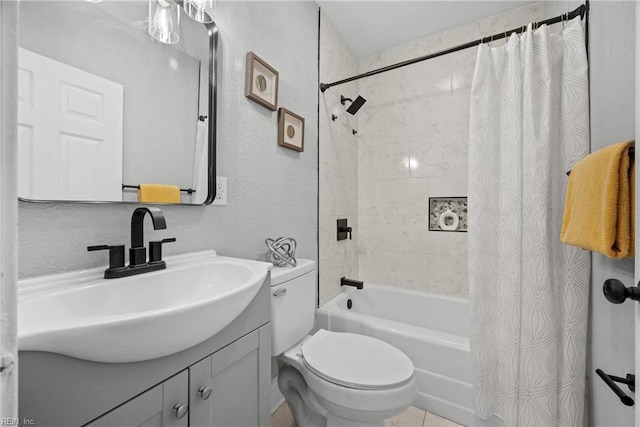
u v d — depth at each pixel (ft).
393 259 7.74
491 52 4.70
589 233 2.57
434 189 7.16
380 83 7.98
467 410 4.37
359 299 7.35
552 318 3.81
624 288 1.61
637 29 1.63
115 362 1.70
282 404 4.87
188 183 3.48
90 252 2.60
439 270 7.11
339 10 6.47
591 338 3.62
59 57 2.43
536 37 4.29
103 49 2.73
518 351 3.99
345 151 7.57
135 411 1.81
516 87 4.29
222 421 2.49
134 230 2.73
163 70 3.24
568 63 3.96
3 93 0.95
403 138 7.61
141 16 3.05
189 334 1.93
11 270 0.96
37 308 1.92
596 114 3.44
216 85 3.78
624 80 2.71
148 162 3.09
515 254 4.09
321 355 3.76
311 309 4.35
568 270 3.81
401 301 7.00
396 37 7.40
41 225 2.30
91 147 2.63
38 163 2.30
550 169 4.01
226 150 4.01
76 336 1.45
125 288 2.50
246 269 3.00
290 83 5.41
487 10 6.39
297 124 5.48
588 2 3.78
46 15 2.37
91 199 2.61
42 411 1.44
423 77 7.36
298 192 5.65
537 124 4.09
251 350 2.84
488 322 4.43
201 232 3.65
